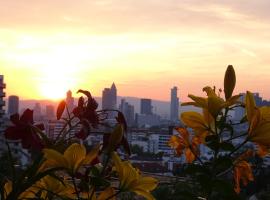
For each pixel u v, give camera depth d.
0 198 1.58
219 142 1.80
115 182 1.63
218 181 1.75
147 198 1.62
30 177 1.59
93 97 1.77
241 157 1.83
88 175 1.55
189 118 1.92
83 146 1.55
